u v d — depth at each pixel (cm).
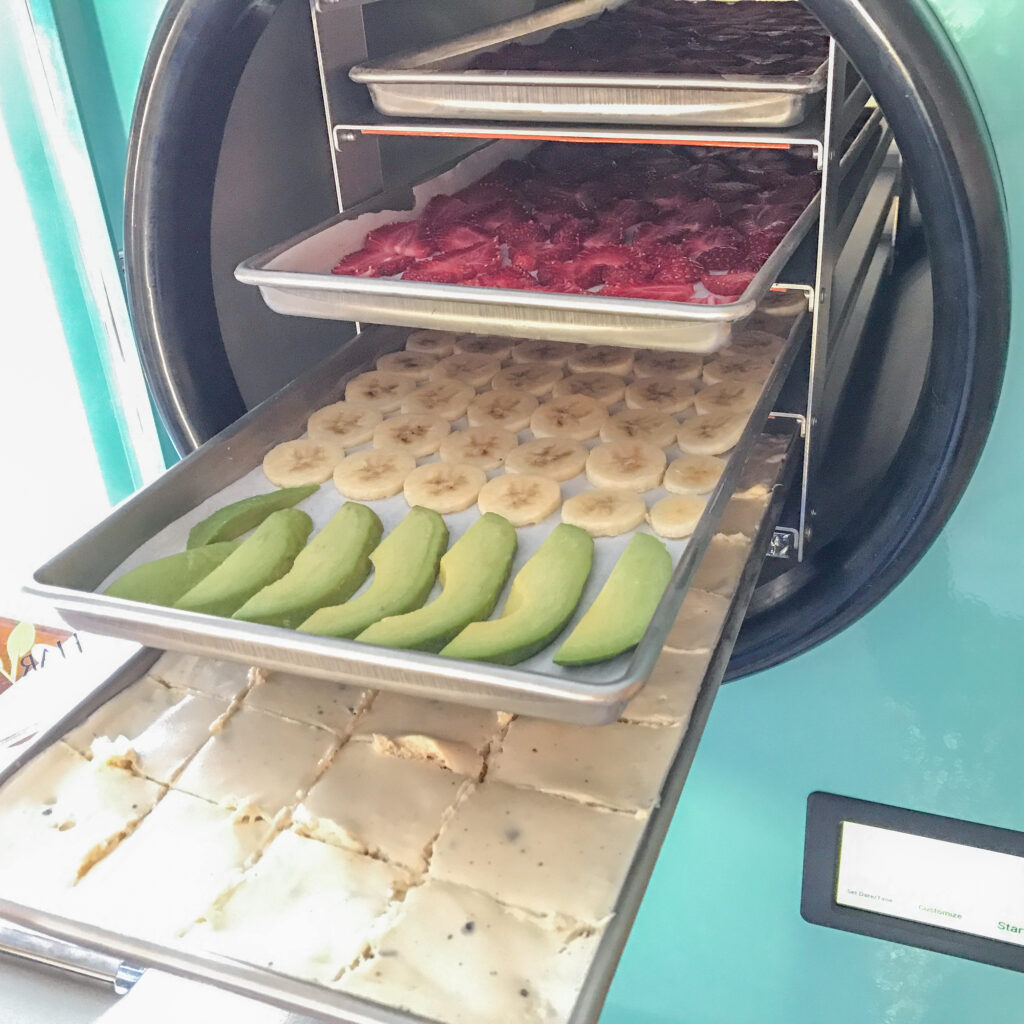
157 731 99
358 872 85
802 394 124
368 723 100
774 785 141
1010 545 116
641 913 158
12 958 145
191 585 102
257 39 112
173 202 114
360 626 95
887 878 140
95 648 173
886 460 132
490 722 99
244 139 125
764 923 151
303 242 120
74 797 92
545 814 89
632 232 134
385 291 105
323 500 119
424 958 78
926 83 88
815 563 122
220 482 119
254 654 87
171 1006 132
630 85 108
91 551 103
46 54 132
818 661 131
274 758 96
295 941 80
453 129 117
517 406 132
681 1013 163
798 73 120
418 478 119
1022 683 123
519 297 101
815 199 120
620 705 77
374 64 122
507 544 106
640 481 115
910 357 147
